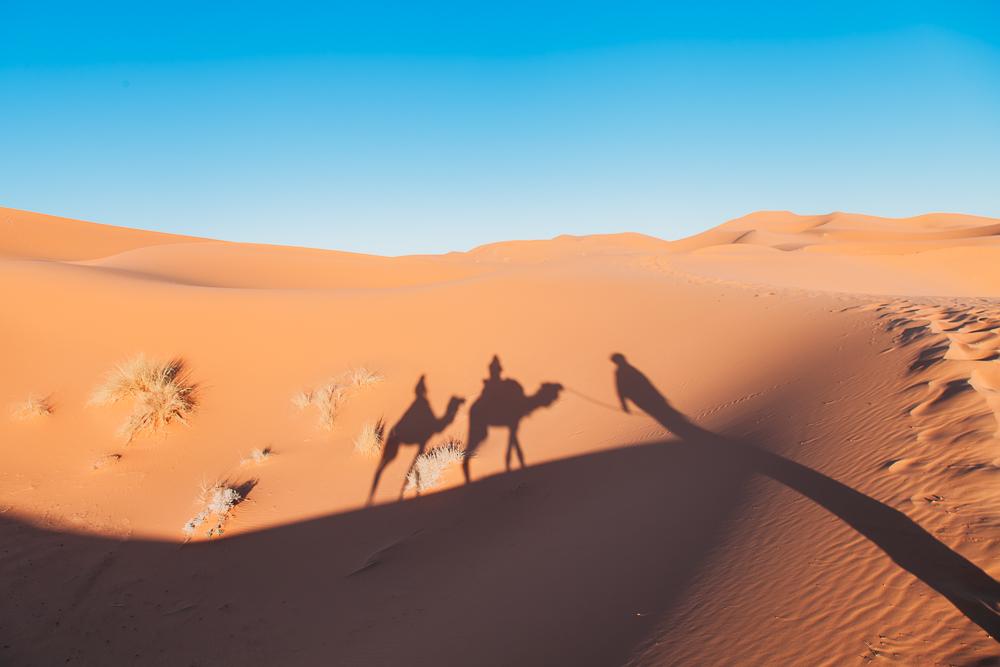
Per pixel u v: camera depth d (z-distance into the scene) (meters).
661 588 3.87
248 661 4.52
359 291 17.30
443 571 5.29
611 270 25.45
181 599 5.53
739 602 3.39
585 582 4.28
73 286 13.30
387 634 4.43
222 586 5.70
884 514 3.72
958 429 4.34
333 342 12.49
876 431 4.97
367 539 6.31
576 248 103.38
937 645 2.60
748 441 6.04
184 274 24.61
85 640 4.97
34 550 6.44
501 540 5.64
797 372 7.92
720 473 5.48
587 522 5.38
